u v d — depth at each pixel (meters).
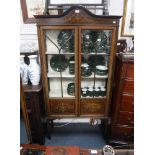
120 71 1.55
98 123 2.33
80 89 1.71
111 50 1.53
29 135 1.53
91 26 1.42
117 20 1.41
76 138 2.09
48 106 1.78
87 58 1.68
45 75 1.63
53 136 2.12
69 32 1.52
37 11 1.78
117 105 1.69
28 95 1.64
